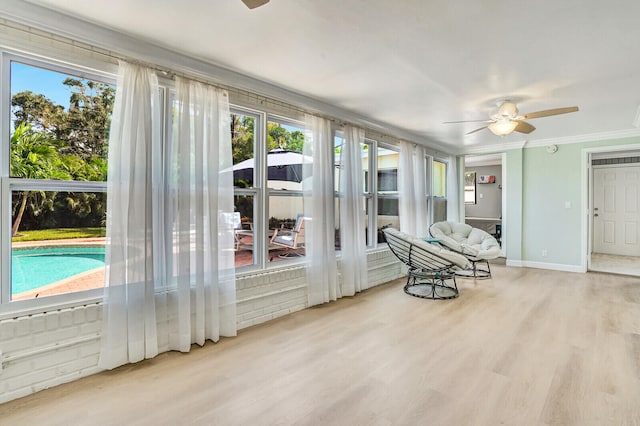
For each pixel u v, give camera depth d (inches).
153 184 99.3
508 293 170.4
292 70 113.9
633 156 279.6
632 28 86.1
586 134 213.2
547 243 233.0
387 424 69.9
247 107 126.9
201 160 107.7
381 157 201.5
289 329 122.4
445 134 210.2
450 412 73.9
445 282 192.5
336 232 166.6
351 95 138.5
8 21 77.3
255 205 134.0
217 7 77.9
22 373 78.9
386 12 79.7
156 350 98.3
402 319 132.6
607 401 77.8
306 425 69.7
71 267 89.3
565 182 225.6
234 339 113.2
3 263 78.6
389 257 200.8
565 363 96.0
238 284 122.8
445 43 95.0
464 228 225.8
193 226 106.9
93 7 78.0
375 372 91.4
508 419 71.5
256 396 80.0
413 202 208.7
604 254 292.8
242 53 101.6
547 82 123.3
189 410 74.5
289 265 143.3
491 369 92.7
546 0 74.7
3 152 78.7
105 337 89.4
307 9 78.5
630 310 142.8
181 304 102.6
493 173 347.9
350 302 155.3
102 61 91.3
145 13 80.4
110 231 89.5
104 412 73.5
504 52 100.1
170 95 105.6
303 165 148.9
